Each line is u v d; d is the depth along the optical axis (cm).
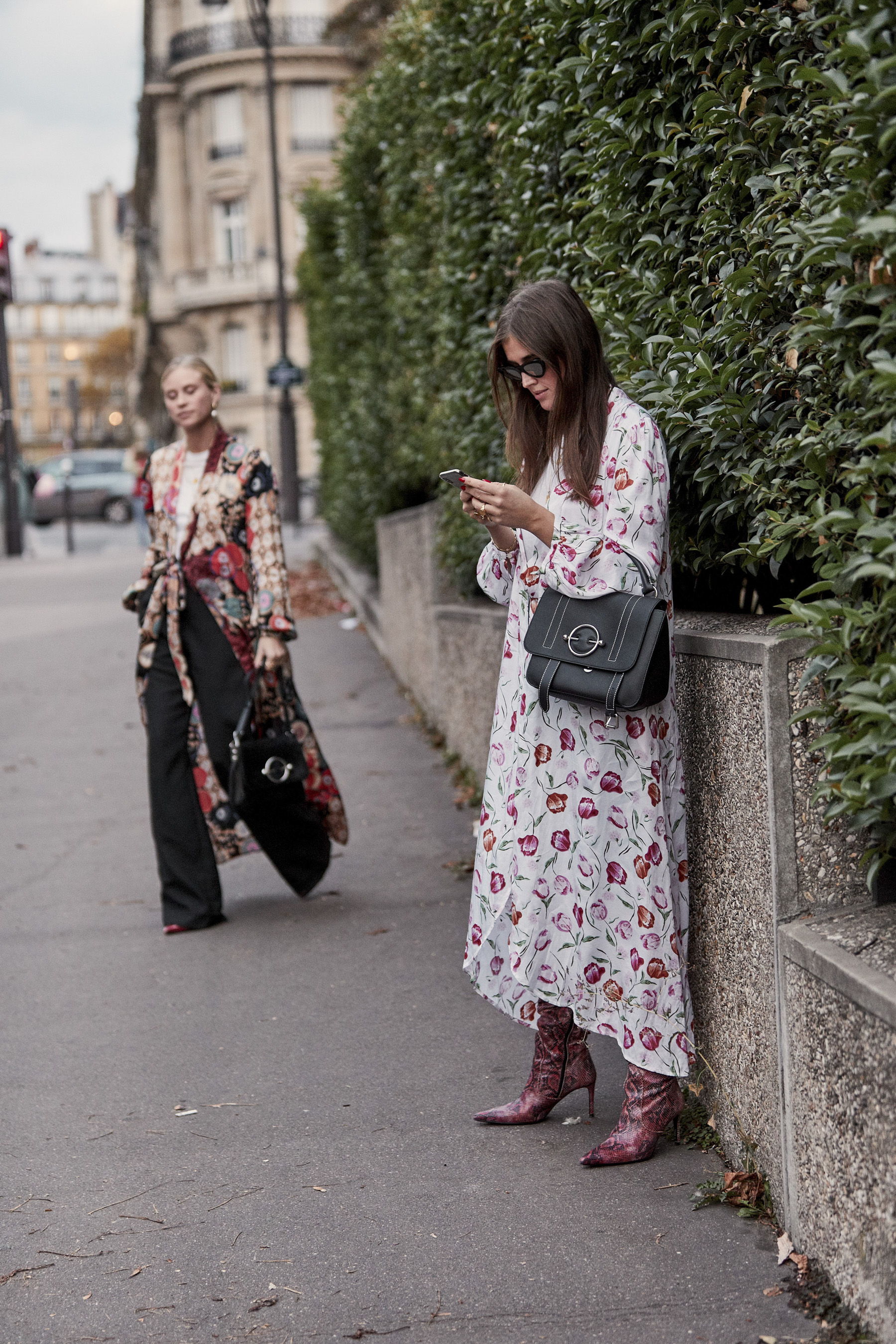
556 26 381
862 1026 216
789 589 329
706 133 292
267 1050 370
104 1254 267
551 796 288
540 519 278
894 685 204
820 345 236
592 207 382
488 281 569
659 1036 284
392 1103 332
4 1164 308
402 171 849
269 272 4897
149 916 502
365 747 757
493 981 307
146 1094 344
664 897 282
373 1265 257
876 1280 217
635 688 266
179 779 479
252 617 466
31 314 14325
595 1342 228
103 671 1084
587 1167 290
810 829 250
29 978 439
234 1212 281
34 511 3647
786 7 270
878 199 208
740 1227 262
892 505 221
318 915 489
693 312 307
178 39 4928
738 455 278
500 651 568
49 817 663
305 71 4769
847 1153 225
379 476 1145
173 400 469
